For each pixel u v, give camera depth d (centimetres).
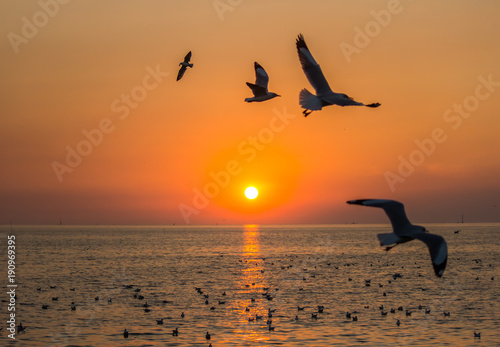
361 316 5075
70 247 17938
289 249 16912
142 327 4666
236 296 6325
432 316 5059
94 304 5759
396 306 5612
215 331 4503
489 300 5953
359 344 4122
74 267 10306
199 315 5138
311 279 7969
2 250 15675
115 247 18100
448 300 5959
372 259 12062
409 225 1473
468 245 17988
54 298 6078
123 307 5572
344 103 1794
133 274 8938
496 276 8238
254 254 14425
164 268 10100
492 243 19512
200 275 8738
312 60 1998
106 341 4212
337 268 9644
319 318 4981
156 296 6359
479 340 4234
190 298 6181
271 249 16950
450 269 9362
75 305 5697
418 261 11381
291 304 5741
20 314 5222
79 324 4781
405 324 4741
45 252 14975
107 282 7825
